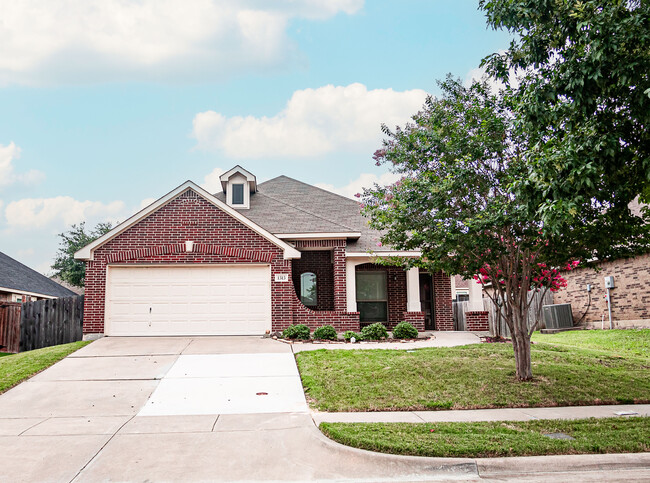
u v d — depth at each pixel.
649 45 6.16
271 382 9.91
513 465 5.49
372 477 5.45
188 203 15.88
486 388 9.08
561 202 6.11
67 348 13.07
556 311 19.67
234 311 15.58
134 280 15.45
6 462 5.84
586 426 6.84
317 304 18.34
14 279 25.39
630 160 6.80
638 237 8.99
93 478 5.39
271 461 5.88
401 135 12.02
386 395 8.72
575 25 6.67
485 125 9.05
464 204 9.17
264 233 15.90
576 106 6.68
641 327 16.67
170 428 7.15
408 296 17.56
